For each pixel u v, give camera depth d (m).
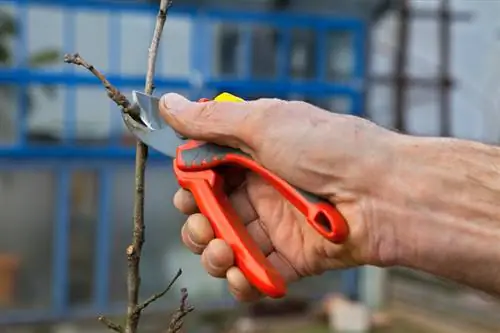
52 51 5.34
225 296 5.79
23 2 5.27
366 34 6.11
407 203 1.11
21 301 5.38
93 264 5.52
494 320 5.80
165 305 5.61
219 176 1.31
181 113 1.25
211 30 5.69
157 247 5.63
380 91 7.15
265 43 5.84
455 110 7.48
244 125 1.20
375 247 1.13
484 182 1.09
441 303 6.27
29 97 5.32
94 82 5.42
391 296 6.63
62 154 5.39
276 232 1.40
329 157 1.14
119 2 5.48
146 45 5.56
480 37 7.34
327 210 1.12
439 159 1.11
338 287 6.21
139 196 1.21
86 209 5.50
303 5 5.97
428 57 7.30
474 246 1.08
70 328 5.43
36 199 5.39
